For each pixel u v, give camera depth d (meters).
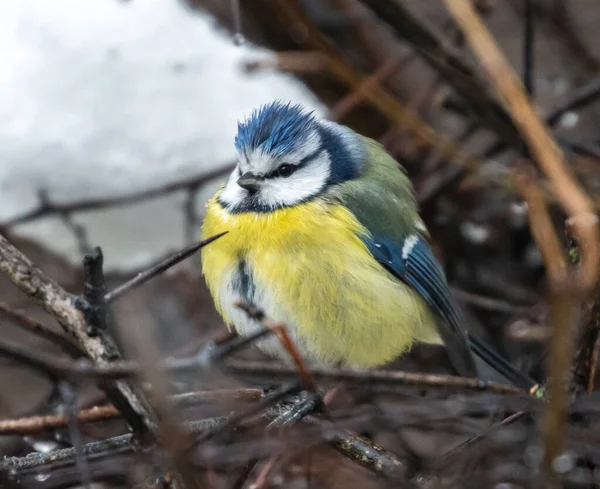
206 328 10.15
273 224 7.98
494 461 6.08
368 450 6.43
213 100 10.92
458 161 9.56
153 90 10.88
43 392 9.92
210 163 10.58
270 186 8.18
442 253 10.60
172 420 4.59
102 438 7.48
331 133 8.73
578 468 5.98
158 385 4.35
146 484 5.74
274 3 10.59
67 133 10.57
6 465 5.67
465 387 5.60
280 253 7.91
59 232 10.38
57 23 11.16
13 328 9.66
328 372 4.91
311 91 11.49
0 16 11.18
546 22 11.60
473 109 9.84
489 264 10.68
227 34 11.38
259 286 7.97
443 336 9.16
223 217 8.23
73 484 5.84
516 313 9.67
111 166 10.48
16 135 10.51
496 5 11.16
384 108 9.93
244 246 8.02
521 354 9.71
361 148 9.01
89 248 10.39
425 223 10.39
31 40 11.04
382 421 6.45
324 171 8.45
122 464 5.77
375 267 8.30
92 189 10.41
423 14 11.73
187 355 9.11
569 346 4.83
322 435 6.00
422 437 8.27
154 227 10.56
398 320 8.48
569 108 10.25
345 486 6.38
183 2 11.45
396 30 9.48
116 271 10.49
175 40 11.22
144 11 11.36
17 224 9.88
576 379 6.07
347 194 8.38
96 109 10.71
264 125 8.36
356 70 10.88
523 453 6.04
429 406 6.56
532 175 8.74
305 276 7.91
